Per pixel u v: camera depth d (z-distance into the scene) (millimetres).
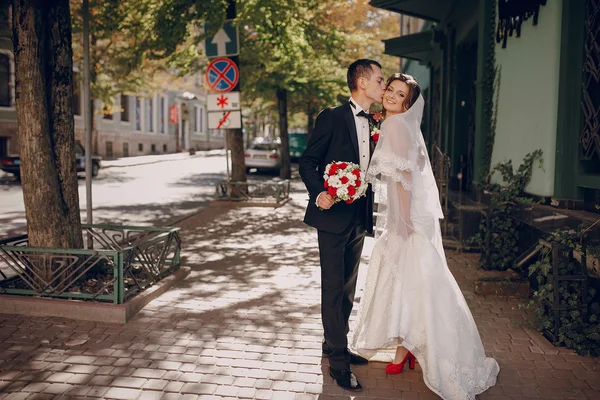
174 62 14109
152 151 44531
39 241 5082
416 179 3270
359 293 5445
